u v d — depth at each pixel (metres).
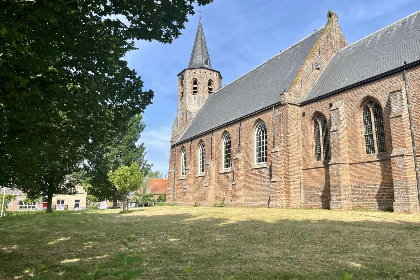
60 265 7.27
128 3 8.14
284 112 28.80
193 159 43.56
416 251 8.51
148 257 8.06
